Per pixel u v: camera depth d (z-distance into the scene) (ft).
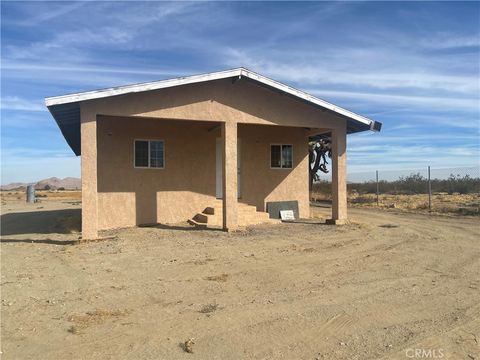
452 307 19.54
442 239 39.47
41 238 41.78
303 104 47.78
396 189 125.29
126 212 49.47
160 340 15.87
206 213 51.93
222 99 44.09
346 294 21.67
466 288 22.80
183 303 20.31
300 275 25.72
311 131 57.52
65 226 51.06
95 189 38.86
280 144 58.13
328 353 14.66
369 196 111.86
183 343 15.57
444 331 16.57
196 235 41.32
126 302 20.56
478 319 17.90
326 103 47.14
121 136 49.57
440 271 26.76
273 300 20.68
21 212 78.84
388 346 15.20
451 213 64.23
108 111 39.29
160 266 28.25
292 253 32.42
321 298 20.97
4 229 50.96
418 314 18.61
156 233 42.83
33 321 17.99
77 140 63.98
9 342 15.81
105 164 48.70
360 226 48.19
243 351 14.87
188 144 52.75
